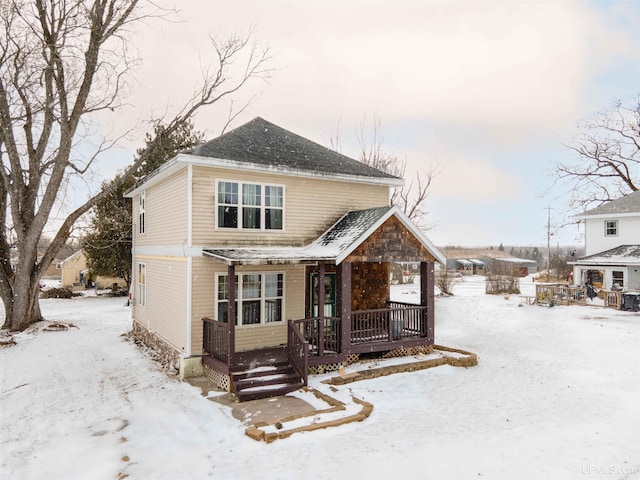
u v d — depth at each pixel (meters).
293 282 13.81
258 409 9.12
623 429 7.95
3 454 7.25
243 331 12.80
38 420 8.80
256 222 13.34
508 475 6.22
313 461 6.72
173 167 12.73
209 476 6.38
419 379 11.34
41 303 32.31
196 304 12.08
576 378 11.38
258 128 16.05
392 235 12.86
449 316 22.84
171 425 8.41
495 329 19.05
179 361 12.15
